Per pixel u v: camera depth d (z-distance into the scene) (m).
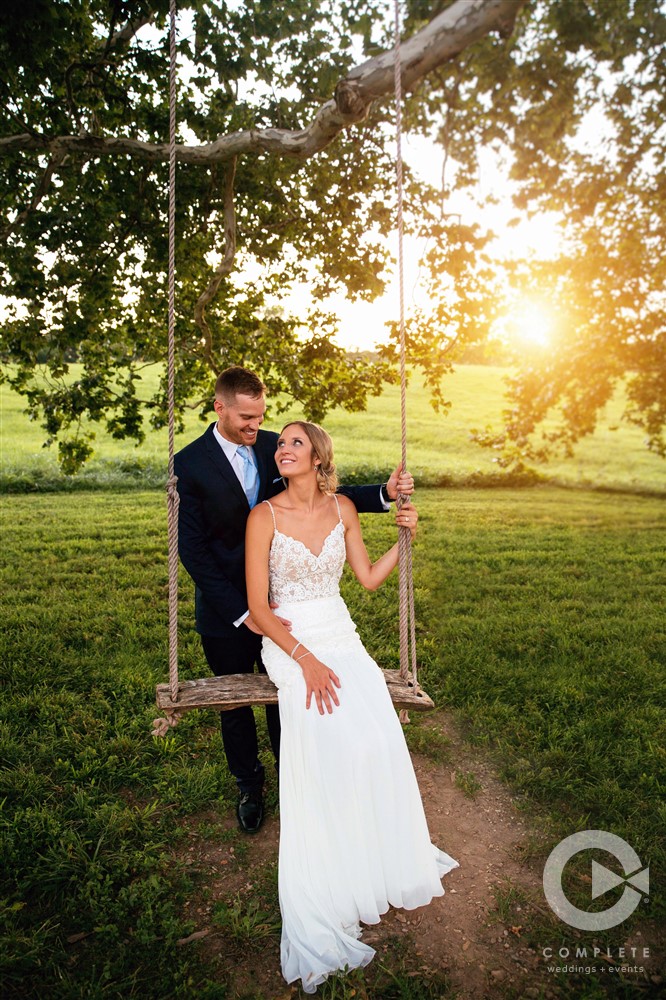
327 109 3.79
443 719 3.99
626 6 4.73
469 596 6.52
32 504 11.64
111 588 6.42
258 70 4.67
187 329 6.71
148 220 5.59
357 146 5.87
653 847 2.83
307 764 2.41
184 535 2.87
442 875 2.75
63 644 4.86
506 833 3.01
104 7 4.54
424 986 2.23
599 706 4.05
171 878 2.73
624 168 7.35
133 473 15.14
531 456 14.23
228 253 5.29
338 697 2.51
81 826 2.96
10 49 3.95
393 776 2.46
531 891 2.65
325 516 2.82
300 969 2.25
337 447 20.48
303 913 2.34
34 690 4.11
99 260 5.76
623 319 12.12
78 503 11.80
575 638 5.16
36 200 5.04
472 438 13.95
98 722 3.76
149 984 2.24
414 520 2.85
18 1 3.54
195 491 2.86
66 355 6.93
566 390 13.45
